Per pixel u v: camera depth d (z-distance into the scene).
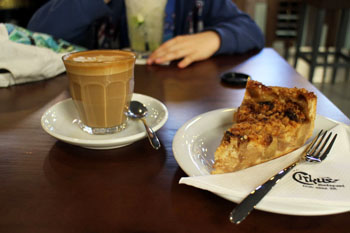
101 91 0.56
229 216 0.39
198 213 0.40
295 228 0.38
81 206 0.41
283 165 0.46
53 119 0.62
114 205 0.42
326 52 3.25
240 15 1.43
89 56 0.62
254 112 0.58
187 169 0.44
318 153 0.49
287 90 0.56
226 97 0.82
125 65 0.57
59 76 0.97
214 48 1.18
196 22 1.53
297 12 3.50
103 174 0.49
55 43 1.05
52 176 0.48
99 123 0.60
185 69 1.06
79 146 0.57
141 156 0.54
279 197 0.38
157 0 1.12
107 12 1.30
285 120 0.53
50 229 0.37
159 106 0.67
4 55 0.86
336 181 0.42
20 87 0.88
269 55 1.23
